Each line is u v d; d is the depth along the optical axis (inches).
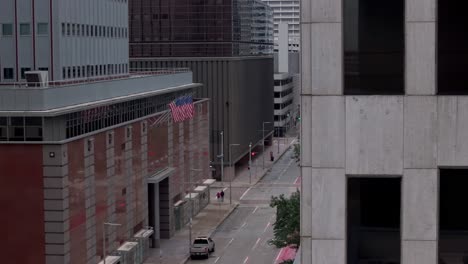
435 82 1019.9
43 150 3786.9
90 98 4367.6
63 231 3816.4
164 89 5728.3
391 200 1038.4
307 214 1050.1
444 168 1027.9
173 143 5905.5
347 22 1031.0
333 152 1039.0
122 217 4724.4
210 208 6850.4
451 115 1019.3
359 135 1034.1
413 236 1032.2
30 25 5383.9
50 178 3794.3
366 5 1025.5
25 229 3833.7
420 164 1026.7
